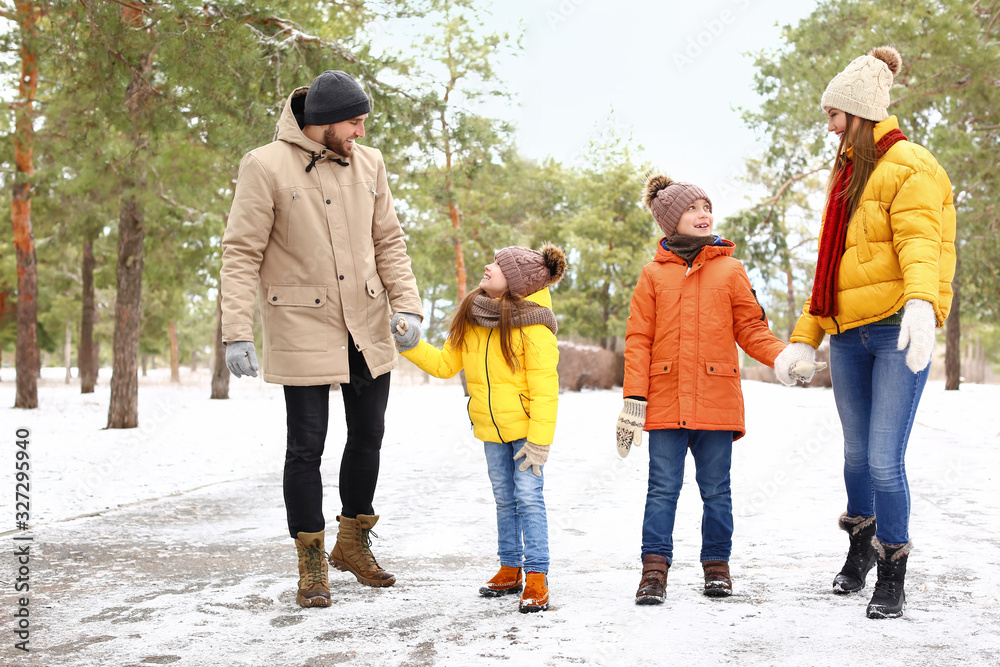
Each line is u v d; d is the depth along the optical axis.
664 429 3.37
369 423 3.59
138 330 12.79
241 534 4.67
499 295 3.42
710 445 3.33
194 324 52.41
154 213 13.66
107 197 14.49
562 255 3.44
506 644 2.64
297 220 3.43
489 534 4.59
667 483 3.33
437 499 5.84
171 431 12.08
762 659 2.44
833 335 3.30
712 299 3.43
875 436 3.04
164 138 12.04
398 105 9.42
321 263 3.45
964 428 10.12
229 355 3.23
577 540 4.32
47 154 15.05
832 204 3.25
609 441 9.63
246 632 2.82
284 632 2.82
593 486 6.27
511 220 26.19
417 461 8.20
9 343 35.31
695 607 3.04
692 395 3.34
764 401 15.63
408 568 3.82
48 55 9.80
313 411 3.37
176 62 8.66
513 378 3.34
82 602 3.22
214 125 9.79
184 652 2.61
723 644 2.59
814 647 2.54
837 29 15.88
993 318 26.20
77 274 29.95
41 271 27.56
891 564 2.91
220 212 18.56
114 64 9.40
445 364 3.56
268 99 8.97
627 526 4.68
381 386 3.62
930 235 2.96
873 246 3.09
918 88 12.62
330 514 5.30
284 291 3.43
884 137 3.14
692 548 4.12
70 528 4.84
